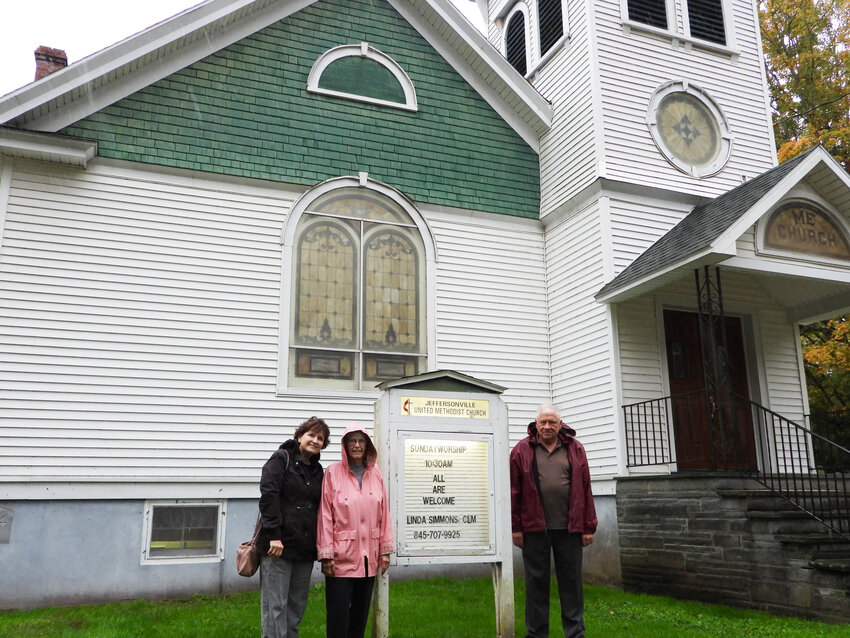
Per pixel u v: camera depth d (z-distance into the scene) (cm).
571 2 1247
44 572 864
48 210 954
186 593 919
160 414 948
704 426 1108
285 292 1038
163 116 1029
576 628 589
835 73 1994
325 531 539
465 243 1166
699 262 914
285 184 1073
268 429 993
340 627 530
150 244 990
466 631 669
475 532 647
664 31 1234
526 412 1140
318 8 1157
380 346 1077
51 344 920
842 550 748
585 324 1108
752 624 695
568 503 605
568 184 1178
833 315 1152
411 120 1175
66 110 982
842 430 1599
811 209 992
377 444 639
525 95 1236
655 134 1173
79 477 896
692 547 862
